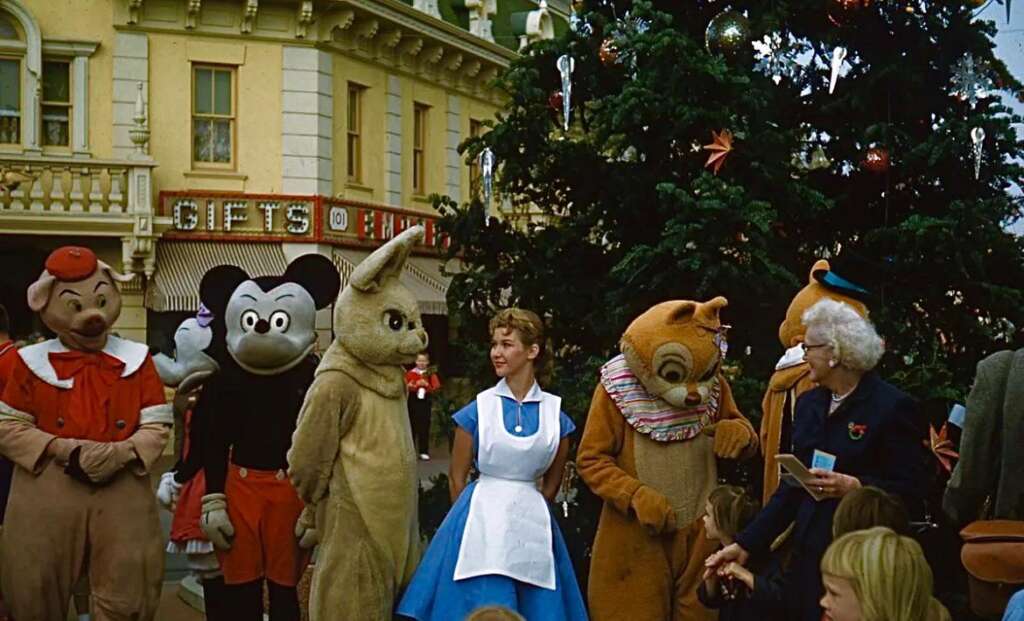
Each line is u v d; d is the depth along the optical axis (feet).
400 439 21.02
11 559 22.57
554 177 28.27
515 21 100.48
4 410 22.57
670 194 24.29
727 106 24.80
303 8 73.05
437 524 28.37
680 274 24.76
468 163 29.12
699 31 27.86
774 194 25.55
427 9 87.10
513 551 19.77
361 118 80.48
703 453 20.89
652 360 20.21
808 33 27.43
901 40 27.04
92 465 22.39
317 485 20.77
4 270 68.18
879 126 25.68
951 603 21.70
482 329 29.43
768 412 20.75
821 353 16.90
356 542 20.52
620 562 20.62
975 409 16.96
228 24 73.10
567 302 27.50
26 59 69.41
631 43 24.90
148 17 71.56
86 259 23.24
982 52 26.81
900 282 25.93
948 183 26.61
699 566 20.36
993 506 17.72
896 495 15.90
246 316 23.16
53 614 22.81
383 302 21.01
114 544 22.74
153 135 72.02
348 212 76.79
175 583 33.22
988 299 25.40
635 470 20.70
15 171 66.49
